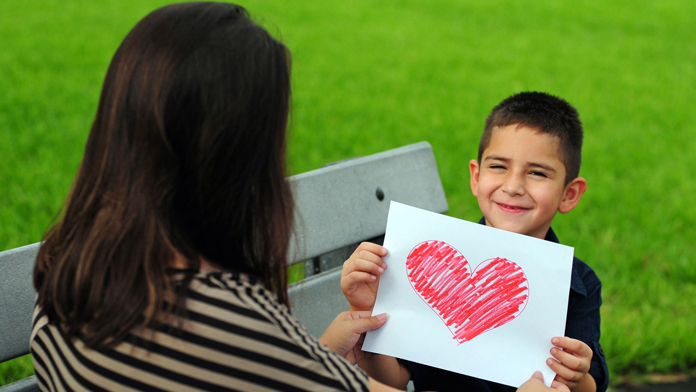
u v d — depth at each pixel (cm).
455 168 502
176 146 100
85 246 100
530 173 162
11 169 431
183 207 104
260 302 101
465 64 891
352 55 904
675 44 1066
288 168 117
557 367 142
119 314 96
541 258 149
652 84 830
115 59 104
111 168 102
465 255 150
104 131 103
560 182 165
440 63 888
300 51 901
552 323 146
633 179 521
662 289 342
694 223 435
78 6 1073
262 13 1128
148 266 98
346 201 197
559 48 1015
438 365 146
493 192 166
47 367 108
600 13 1295
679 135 638
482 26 1158
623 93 784
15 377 236
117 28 938
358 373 106
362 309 156
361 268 147
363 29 1078
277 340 99
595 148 586
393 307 149
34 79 669
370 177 206
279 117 107
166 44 99
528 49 998
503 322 147
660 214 446
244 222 109
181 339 97
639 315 321
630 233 415
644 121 683
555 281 148
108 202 102
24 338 137
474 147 555
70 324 101
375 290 158
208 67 98
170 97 97
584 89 788
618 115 698
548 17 1252
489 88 772
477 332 147
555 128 162
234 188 104
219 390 98
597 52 995
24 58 747
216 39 100
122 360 98
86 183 106
